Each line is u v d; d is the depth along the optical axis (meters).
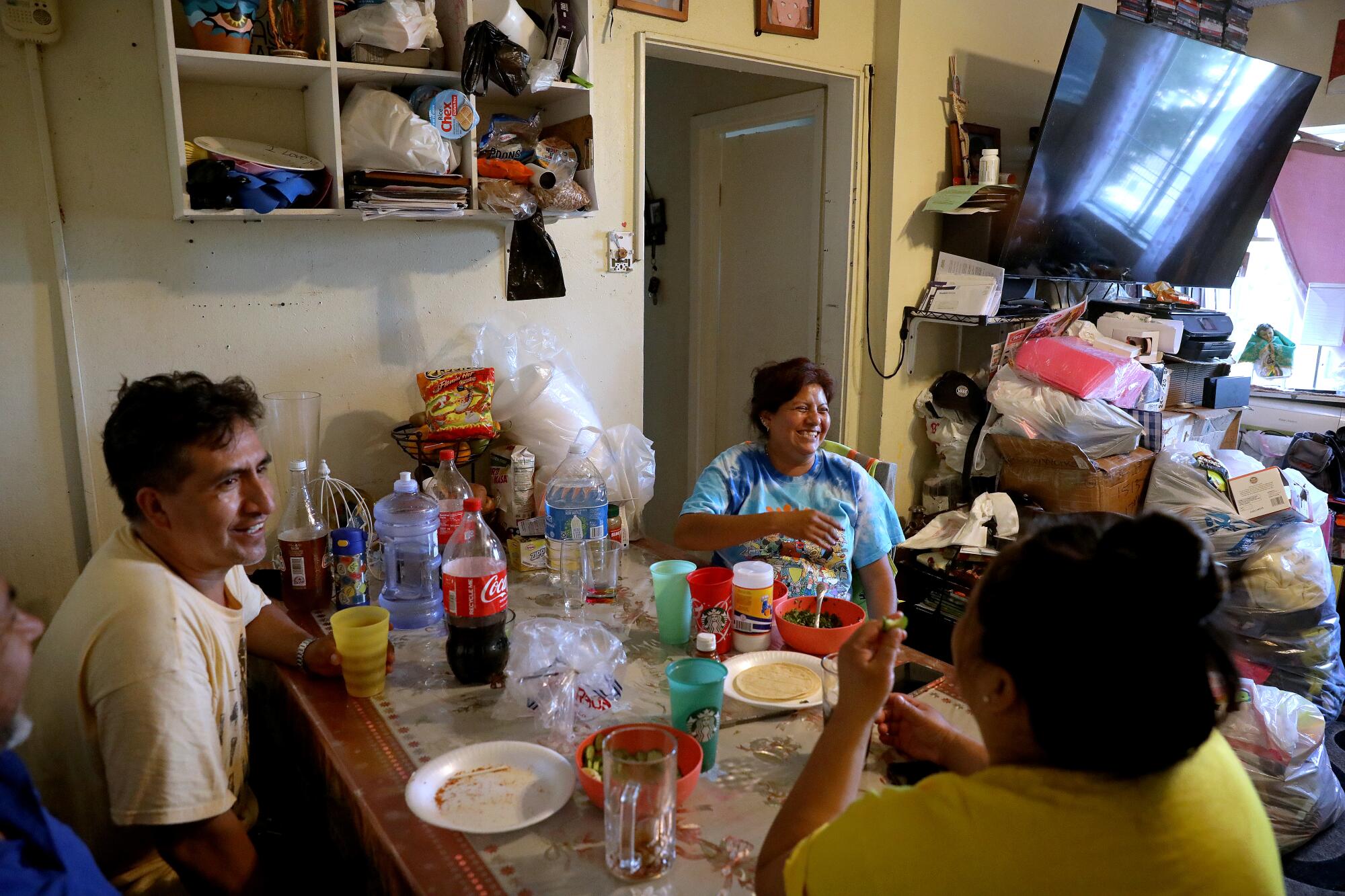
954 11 3.06
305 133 2.04
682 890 0.97
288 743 1.49
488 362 2.27
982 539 2.79
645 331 4.16
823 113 3.12
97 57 1.79
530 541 1.99
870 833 0.76
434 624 1.70
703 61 2.74
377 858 1.07
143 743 1.07
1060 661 0.67
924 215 3.15
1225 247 3.78
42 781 1.19
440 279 2.27
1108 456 2.88
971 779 0.76
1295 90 3.48
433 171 1.98
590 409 2.30
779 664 1.50
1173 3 3.76
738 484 1.96
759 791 1.16
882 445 3.22
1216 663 0.68
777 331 3.53
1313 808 2.07
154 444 1.14
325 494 2.00
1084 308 3.02
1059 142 2.94
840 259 3.13
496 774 1.18
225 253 1.99
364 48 1.88
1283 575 2.55
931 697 1.38
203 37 1.76
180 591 1.16
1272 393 4.16
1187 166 3.37
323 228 2.09
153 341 1.94
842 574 1.91
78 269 1.84
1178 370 3.51
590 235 2.49
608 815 0.99
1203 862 0.69
